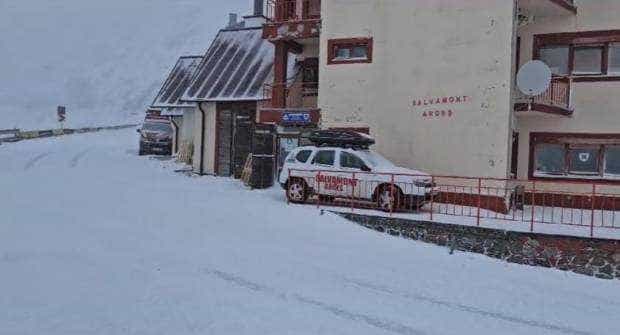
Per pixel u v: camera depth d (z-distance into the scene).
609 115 19.31
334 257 12.40
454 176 17.27
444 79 19.44
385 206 16.89
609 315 9.82
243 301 9.22
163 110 39.72
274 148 22.81
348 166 17.95
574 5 19.91
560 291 11.25
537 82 17.95
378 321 8.63
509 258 13.57
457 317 9.09
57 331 7.65
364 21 21.03
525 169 20.27
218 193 20.69
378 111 20.66
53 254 11.55
